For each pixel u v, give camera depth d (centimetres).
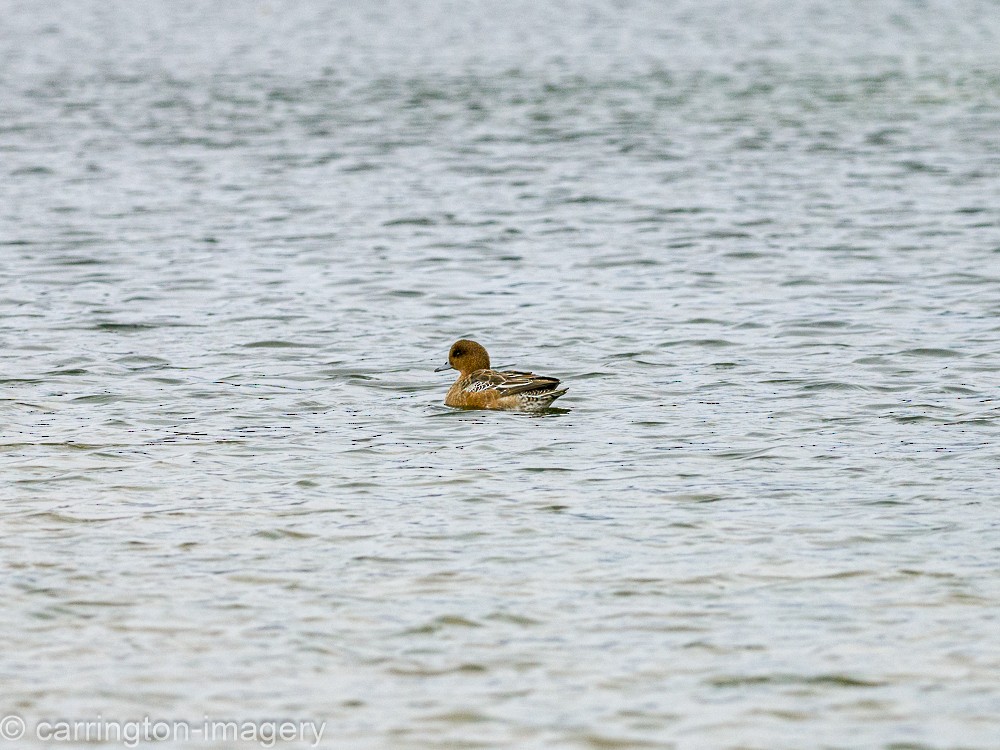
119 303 3978
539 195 5734
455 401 3019
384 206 5512
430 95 8850
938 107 8125
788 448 2708
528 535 2286
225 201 5622
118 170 6325
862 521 2331
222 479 2548
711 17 13775
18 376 3222
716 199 5591
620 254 4641
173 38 12412
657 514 2373
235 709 1777
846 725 1734
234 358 3409
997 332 3581
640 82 9375
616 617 2003
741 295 4050
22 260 4559
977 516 2345
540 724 1744
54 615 2008
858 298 3991
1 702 1784
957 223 5059
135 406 3011
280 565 2177
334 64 10531
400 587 2100
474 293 4116
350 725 1742
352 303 3988
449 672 1861
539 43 11831
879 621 1981
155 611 2023
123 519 2353
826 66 10094
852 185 5853
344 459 2661
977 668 1856
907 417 2898
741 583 2106
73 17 14162
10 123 7700
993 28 12412
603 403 3031
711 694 1805
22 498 2442
